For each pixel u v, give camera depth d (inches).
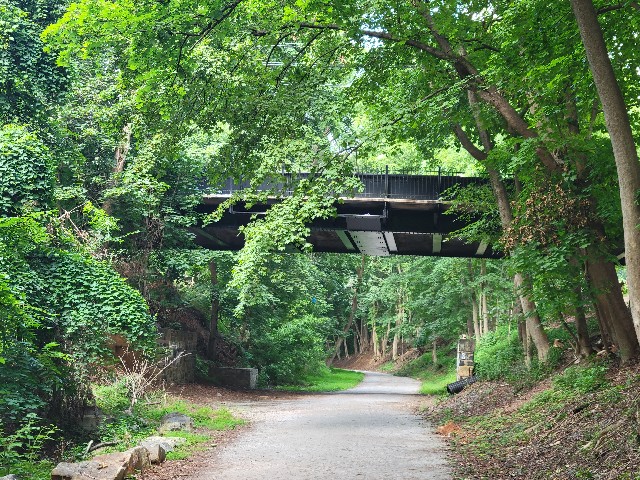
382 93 782.5
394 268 2487.7
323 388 1561.3
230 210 1103.6
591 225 603.8
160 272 1218.6
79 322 710.5
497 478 390.6
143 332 764.6
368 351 3403.1
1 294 568.7
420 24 642.2
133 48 623.5
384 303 2603.3
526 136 603.5
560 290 627.2
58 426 646.5
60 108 1075.3
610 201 595.5
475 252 1210.6
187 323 1416.1
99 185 1153.4
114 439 591.2
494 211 912.3
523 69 586.6
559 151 642.8
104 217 933.2
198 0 604.7
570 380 625.9
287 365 1616.6
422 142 915.4
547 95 597.9
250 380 1379.2
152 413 762.2
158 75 662.5
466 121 753.0
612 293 604.4
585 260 603.5
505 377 908.0
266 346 1593.3
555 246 600.4
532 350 936.9
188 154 1136.2
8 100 1017.5
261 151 695.7
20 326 608.7
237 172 722.2
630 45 563.2
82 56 652.1
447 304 1595.7
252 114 699.4
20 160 744.3
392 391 1439.5
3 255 637.9
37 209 757.9
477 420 684.7
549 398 617.3
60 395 664.4
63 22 610.5
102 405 733.3
